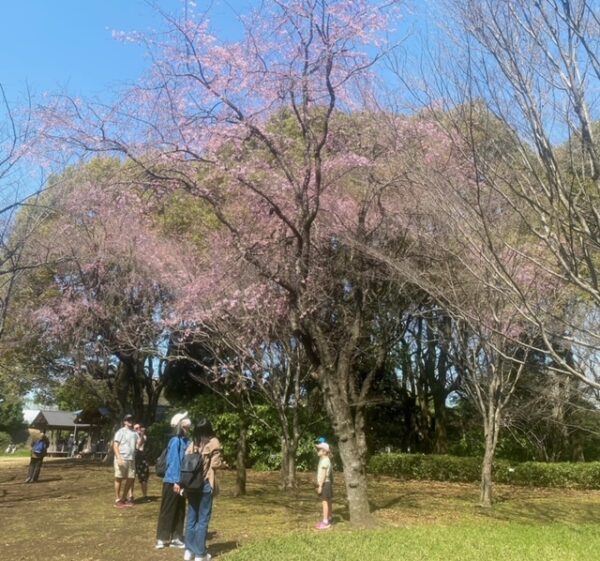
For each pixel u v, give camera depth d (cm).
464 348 1289
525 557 755
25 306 1750
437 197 751
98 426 3803
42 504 1216
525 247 890
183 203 1445
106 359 2014
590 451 2316
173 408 2361
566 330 899
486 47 610
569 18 566
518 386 1633
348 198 1165
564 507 1330
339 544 797
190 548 715
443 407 2325
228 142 989
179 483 726
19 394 2980
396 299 1248
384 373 2184
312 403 1944
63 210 1212
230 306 1229
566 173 627
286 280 1017
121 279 1650
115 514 1082
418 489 1664
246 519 1043
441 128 747
